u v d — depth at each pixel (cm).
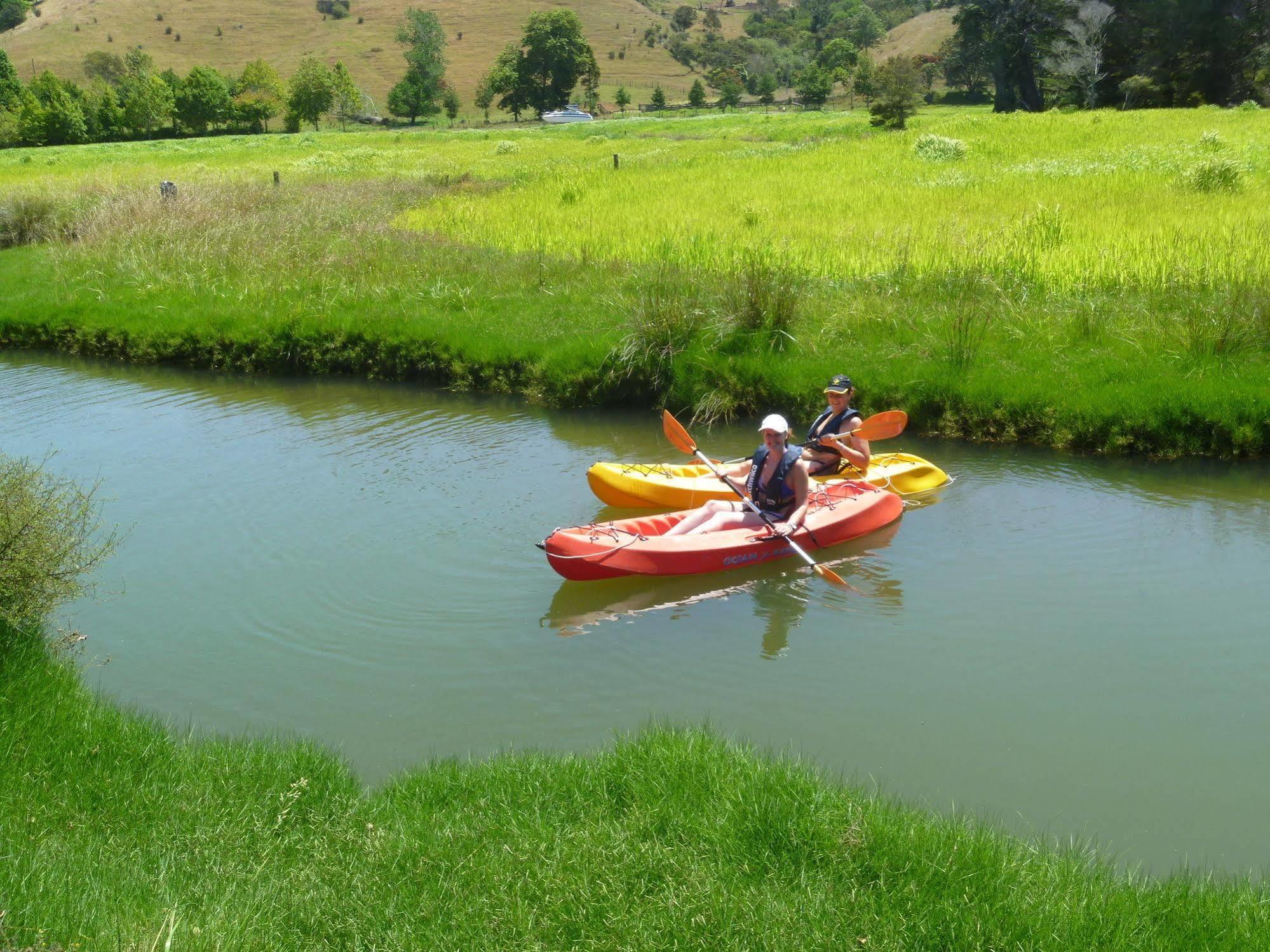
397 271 1784
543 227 2184
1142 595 754
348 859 441
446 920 397
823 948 376
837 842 436
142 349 1638
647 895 409
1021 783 536
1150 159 2656
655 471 980
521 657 689
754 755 538
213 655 696
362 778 550
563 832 455
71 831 459
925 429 1163
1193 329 1177
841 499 910
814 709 616
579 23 11969
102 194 2681
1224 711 602
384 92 14162
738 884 414
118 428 1237
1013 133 3653
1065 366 1168
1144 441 1056
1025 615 731
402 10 17538
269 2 17350
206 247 2025
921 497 973
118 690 650
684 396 1273
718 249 1778
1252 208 1891
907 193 2342
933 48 13938
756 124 6506
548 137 6419
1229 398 1041
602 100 14000
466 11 17550
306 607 760
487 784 508
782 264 1498
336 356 1519
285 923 395
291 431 1209
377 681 659
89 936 361
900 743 577
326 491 1000
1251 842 486
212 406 1341
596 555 775
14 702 554
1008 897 404
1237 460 1029
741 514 862
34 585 621
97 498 992
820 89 11781
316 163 4381
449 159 4481
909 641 700
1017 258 1550
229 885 415
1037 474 1016
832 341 1311
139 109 9488
